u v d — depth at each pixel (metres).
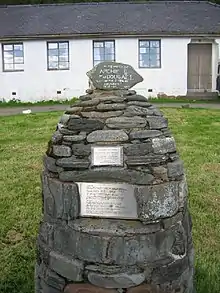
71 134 3.18
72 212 3.12
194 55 19.34
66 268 3.13
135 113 3.17
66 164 3.14
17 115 13.34
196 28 18.72
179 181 3.20
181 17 19.91
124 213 3.10
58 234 3.19
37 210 5.57
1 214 5.46
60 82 19.03
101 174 3.09
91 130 3.15
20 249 4.61
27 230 5.04
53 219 3.23
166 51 18.69
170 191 3.11
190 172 7.02
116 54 18.67
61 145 3.20
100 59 18.81
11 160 7.92
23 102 18.89
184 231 3.25
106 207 3.12
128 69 3.38
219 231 5.00
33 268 4.23
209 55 19.34
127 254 3.03
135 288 3.05
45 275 3.28
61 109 15.41
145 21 19.45
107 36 18.42
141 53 18.70
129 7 21.27
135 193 3.06
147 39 18.58
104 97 3.26
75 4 21.88
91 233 3.04
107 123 3.13
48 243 3.27
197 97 18.47
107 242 3.02
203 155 8.09
